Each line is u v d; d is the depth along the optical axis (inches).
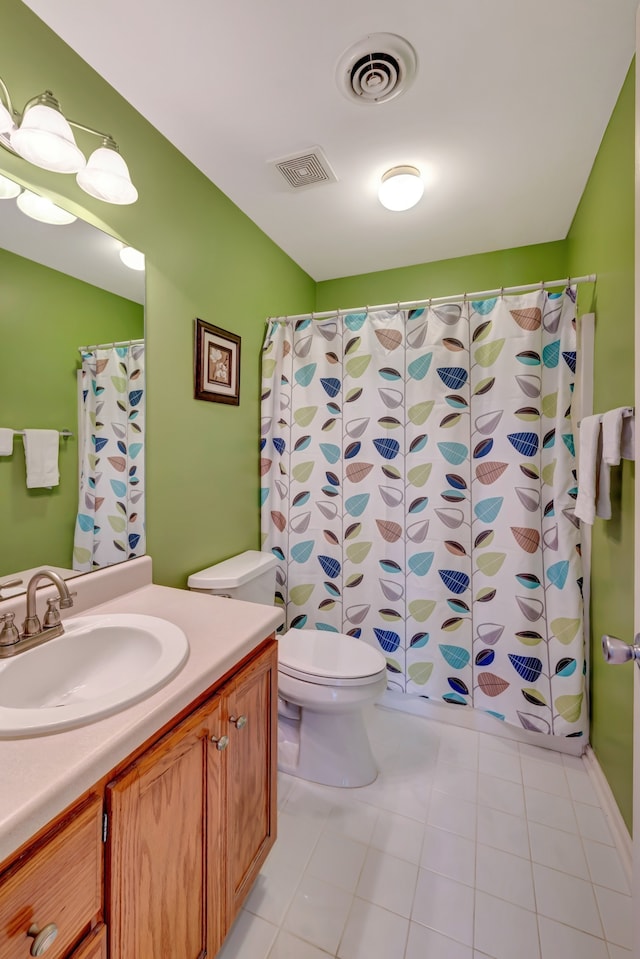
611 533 55.4
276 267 88.1
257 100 51.9
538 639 66.8
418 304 73.4
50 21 42.1
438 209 76.0
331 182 68.2
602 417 50.1
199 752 33.2
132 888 27.0
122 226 51.5
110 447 50.8
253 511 81.9
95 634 39.7
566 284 65.1
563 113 54.2
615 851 50.4
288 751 64.4
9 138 36.9
